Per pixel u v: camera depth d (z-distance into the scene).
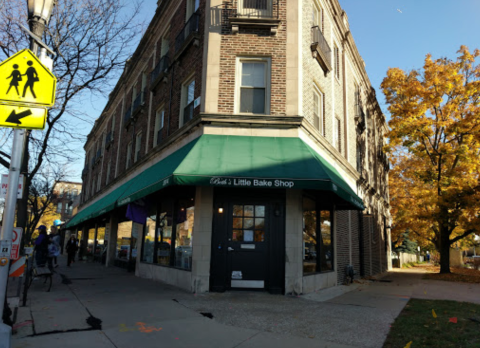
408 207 21.75
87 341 4.83
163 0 14.72
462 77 17.97
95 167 28.03
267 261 8.92
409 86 18.08
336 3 14.05
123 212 17.92
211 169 8.19
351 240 14.59
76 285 10.09
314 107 11.73
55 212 46.00
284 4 10.45
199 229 8.91
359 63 17.72
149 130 15.02
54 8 8.81
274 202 9.16
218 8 10.38
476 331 5.60
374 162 21.50
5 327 4.10
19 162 4.66
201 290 8.66
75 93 9.73
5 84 4.68
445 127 18.00
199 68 10.59
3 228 4.45
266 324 5.92
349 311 7.15
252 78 10.22
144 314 6.37
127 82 20.25
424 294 10.14
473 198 16.55
